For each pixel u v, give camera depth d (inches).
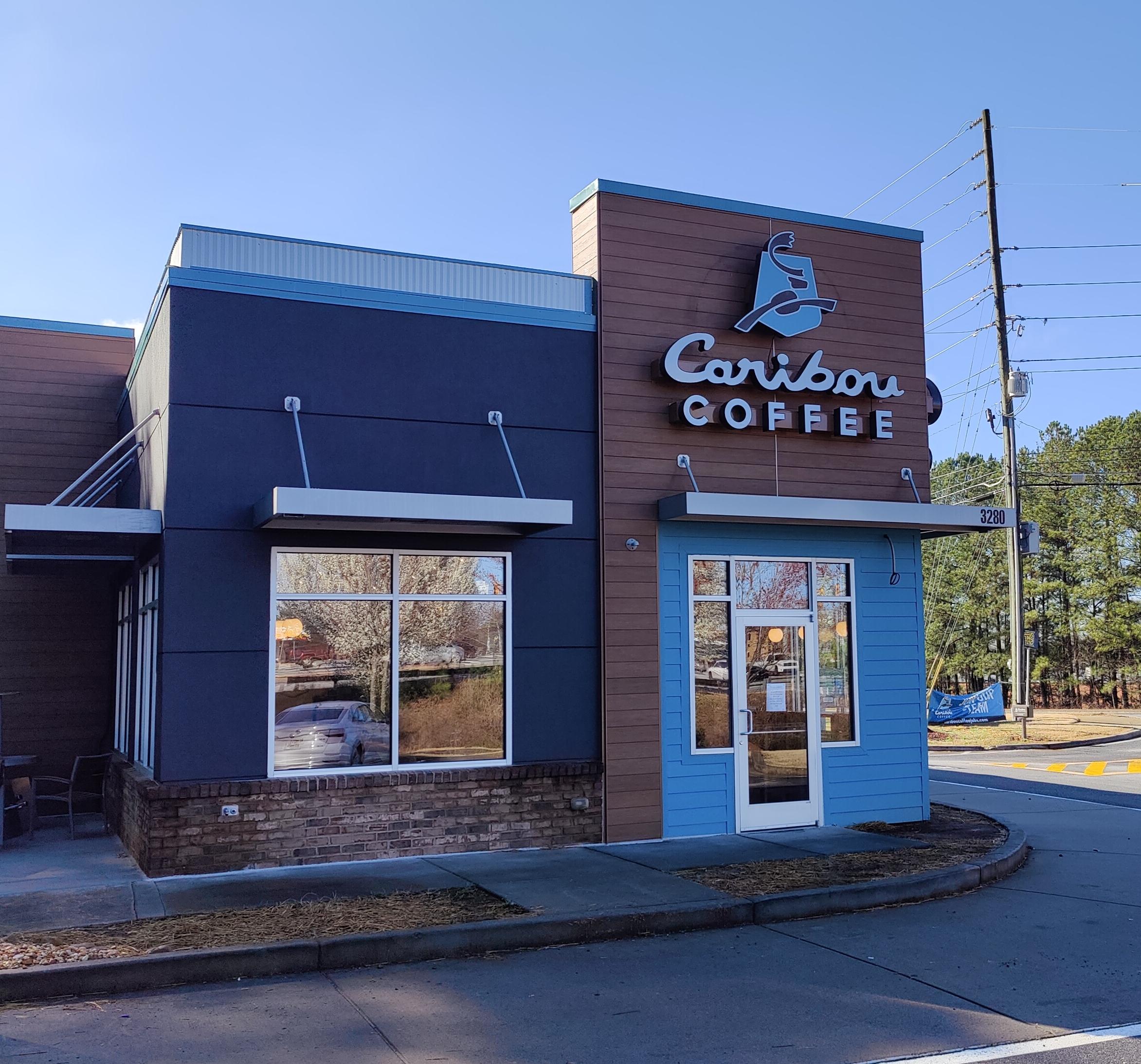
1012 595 1181.7
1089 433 1982.0
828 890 357.4
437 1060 224.8
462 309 451.5
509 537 450.0
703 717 478.3
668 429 482.9
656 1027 245.9
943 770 833.5
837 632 511.2
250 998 265.0
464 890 359.9
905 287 541.3
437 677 435.5
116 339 613.6
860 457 521.3
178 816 386.0
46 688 572.4
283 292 422.3
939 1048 232.1
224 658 399.9
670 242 492.4
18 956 278.1
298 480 417.4
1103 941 319.3
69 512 390.3
